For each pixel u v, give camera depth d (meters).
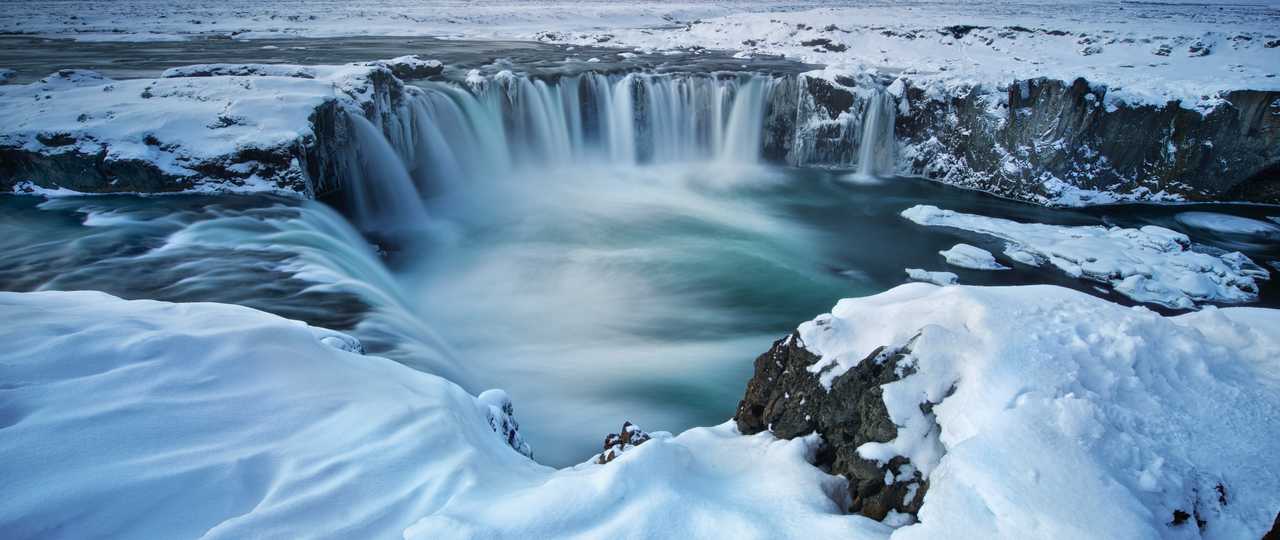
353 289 9.44
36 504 2.81
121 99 13.86
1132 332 3.72
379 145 15.72
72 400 3.48
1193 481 2.93
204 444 3.39
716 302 12.66
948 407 3.48
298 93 14.30
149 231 10.95
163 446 3.31
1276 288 13.04
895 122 20.94
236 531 2.83
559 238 15.78
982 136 19.20
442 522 2.94
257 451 3.41
